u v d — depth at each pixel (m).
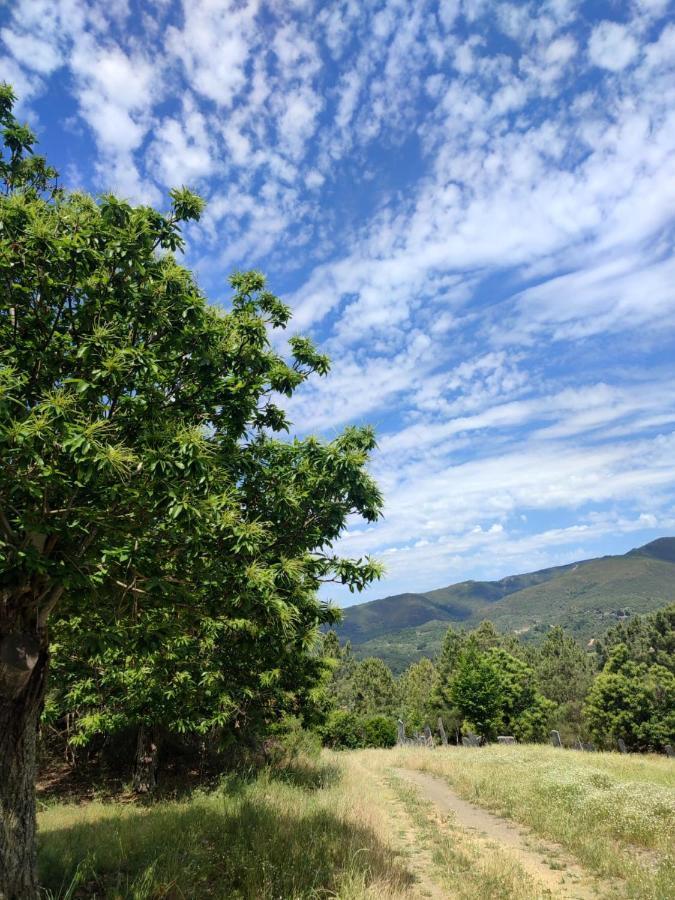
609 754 24.50
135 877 5.98
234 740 14.94
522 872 7.69
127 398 5.48
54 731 17.48
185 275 6.11
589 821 10.10
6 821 5.06
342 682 82.19
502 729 51.22
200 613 6.63
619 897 6.71
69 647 11.55
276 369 7.27
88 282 5.43
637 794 11.23
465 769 18.41
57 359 5.46
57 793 15.35
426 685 79.94
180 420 5.78
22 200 5.26
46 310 5.48
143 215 5.90
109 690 13.62
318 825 8.77
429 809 12.52
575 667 80.38
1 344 5.36
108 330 5.49
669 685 44.97
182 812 9.80
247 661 13.27
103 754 17.84
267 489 6.98
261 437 7.73
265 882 6.18
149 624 6.73
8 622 5.30
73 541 5.36
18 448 4.41
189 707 12.86
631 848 8.66
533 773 15.88
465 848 9.09
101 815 10.76
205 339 6.28
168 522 5.62
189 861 6.66
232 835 7.88
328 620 7.90
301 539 6.97
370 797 13.26
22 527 4.80
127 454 4.93
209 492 5.57
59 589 5.51
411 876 7.51
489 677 52.22
